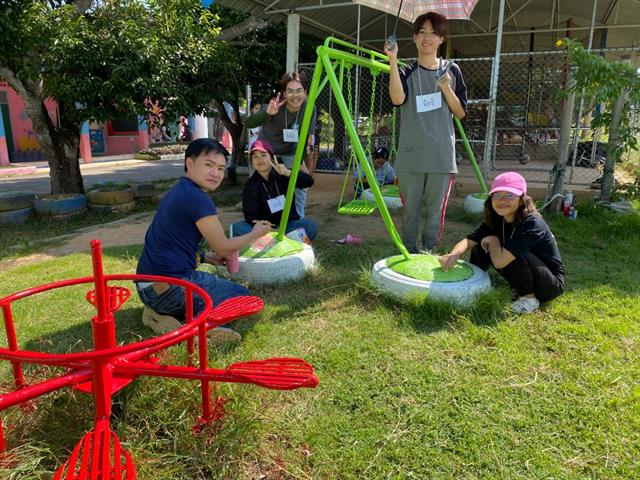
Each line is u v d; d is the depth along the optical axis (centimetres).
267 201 452
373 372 267
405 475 197
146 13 774
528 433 218
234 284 317
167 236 288
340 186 975
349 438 218
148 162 1969
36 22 664
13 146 1869
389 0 442
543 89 1116
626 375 260
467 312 330
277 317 339
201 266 412
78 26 686
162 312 302
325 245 520
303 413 234
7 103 1831
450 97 390
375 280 365
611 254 472
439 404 238
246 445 206
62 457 200
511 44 1317
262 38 1114
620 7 1005
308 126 382
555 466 199
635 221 557
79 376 195
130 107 722
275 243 417
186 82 876
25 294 218
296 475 197
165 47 748
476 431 219
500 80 1177
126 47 712
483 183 652
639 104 663
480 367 270
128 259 485
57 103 795
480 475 196
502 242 354
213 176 288
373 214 694
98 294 184
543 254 342
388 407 237
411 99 405
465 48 1373
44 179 1431
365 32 1225
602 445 210
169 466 197
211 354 269
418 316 329
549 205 627
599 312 338
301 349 293
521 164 1102
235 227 450
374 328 316
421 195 430
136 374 205
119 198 812
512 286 353
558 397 243
